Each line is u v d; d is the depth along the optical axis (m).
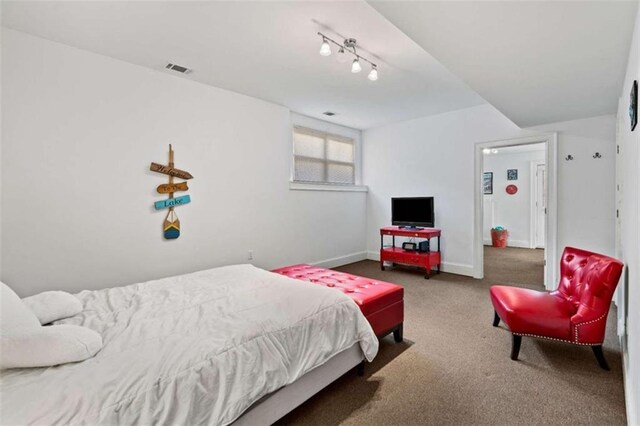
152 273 3.14
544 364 2.14
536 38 1.79
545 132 3.91
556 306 2.23
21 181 2.43
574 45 1.87
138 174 3.03
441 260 4.91
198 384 1.17
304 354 1.59
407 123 5.25
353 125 5.53
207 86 3.52
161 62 2.94
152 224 3.13
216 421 1.18
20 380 1.05
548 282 3.92
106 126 2.82
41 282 2.52
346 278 2.81
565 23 1.62
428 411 1.68
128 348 1.29
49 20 2.23
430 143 4.97
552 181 3.87
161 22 2.26
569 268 2.49
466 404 1.74
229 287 2.14
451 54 2.00
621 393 1.81
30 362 1.09
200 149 3.48
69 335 1.21
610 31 1.70
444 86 3.61
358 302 2.18
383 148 5.61
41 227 2.52
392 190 5.51
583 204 3.68
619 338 2.40
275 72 3.18
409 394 1.83
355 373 2.06
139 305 1.80
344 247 5.50
